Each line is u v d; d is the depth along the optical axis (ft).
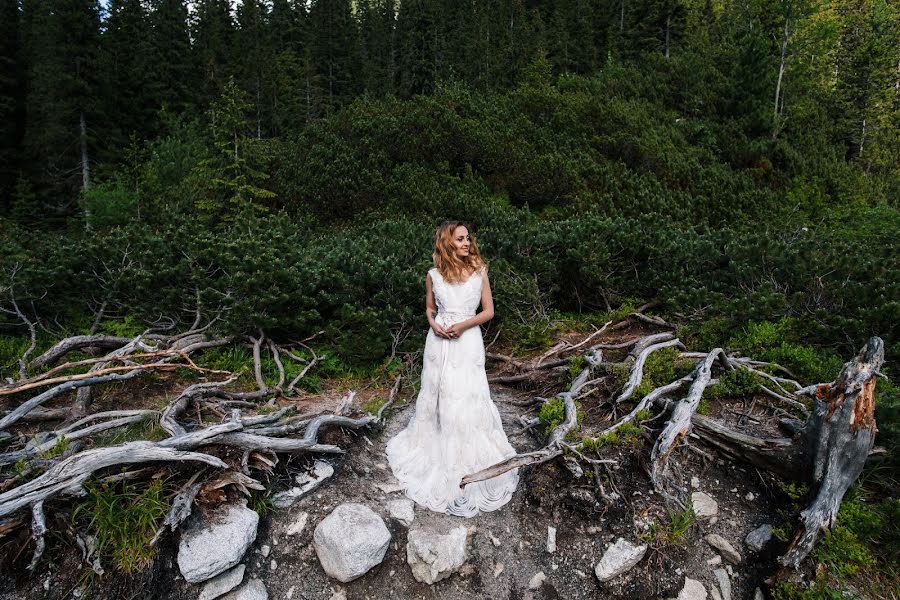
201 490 9.62
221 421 12.42
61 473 8.75
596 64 115.34
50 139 65.16
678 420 11.32
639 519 10.28
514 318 20.48
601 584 9.51
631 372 14.21
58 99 65.67
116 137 70.23
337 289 18.81
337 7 141.59
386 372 16.92
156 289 17.85
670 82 82.38
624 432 11.68
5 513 8.17
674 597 9.50
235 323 16.48
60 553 8.79
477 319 11.17
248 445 10.46
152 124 81.46
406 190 37.99
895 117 112.98
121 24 93.97
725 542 10.28
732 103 75.77
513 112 56.85
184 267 17.70
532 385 16.52
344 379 16.67
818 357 15.35
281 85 99.71
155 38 98.17
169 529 9.04
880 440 11.66
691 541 10.25
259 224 23.50
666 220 29.94
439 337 11.33
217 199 41.91
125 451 9.19
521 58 104.47
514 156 45.47
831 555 9.59
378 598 9.15
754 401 13.92
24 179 65.62
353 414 13.46
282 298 16.46
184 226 20.45
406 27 137.28
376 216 36.04
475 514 10.34
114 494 9.14
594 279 22.62
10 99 76.74
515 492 10.99
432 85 114.11
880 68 121.29
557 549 9.95
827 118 99.86
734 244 22.11
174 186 48.44
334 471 11.25
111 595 8.45
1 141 74.74
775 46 93.15
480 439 10.89
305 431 11.50
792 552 9.67
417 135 45.96
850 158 109.91
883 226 32.04
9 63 80.18
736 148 65.62
